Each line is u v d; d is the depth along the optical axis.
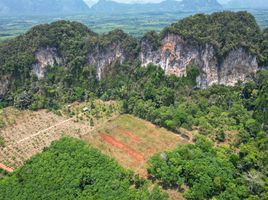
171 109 138.62
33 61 175.50
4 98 165.62
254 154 103.31
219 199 86.19
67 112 153.38
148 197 88.31
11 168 110.56
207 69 163.12
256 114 132.00
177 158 100.44
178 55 167.25
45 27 189.75
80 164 100.94
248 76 160.88
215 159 101.38
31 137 131.12
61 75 177.25
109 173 97.75
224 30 168.38
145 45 176.12
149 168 99.81
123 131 131.50
